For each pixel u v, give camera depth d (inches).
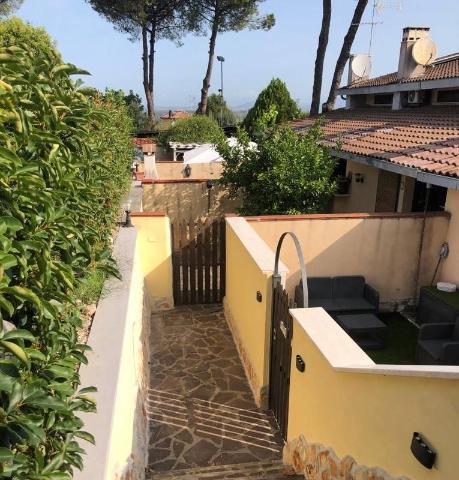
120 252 263.0
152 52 1233.4
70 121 123.3
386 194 432.1
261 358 243.6
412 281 350.3
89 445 115.4
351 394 134.7
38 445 76.6
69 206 121.7
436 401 96.5
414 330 328.2
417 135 387.9
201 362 300.2
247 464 207.6
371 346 301.4
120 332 169.2
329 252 342.0
